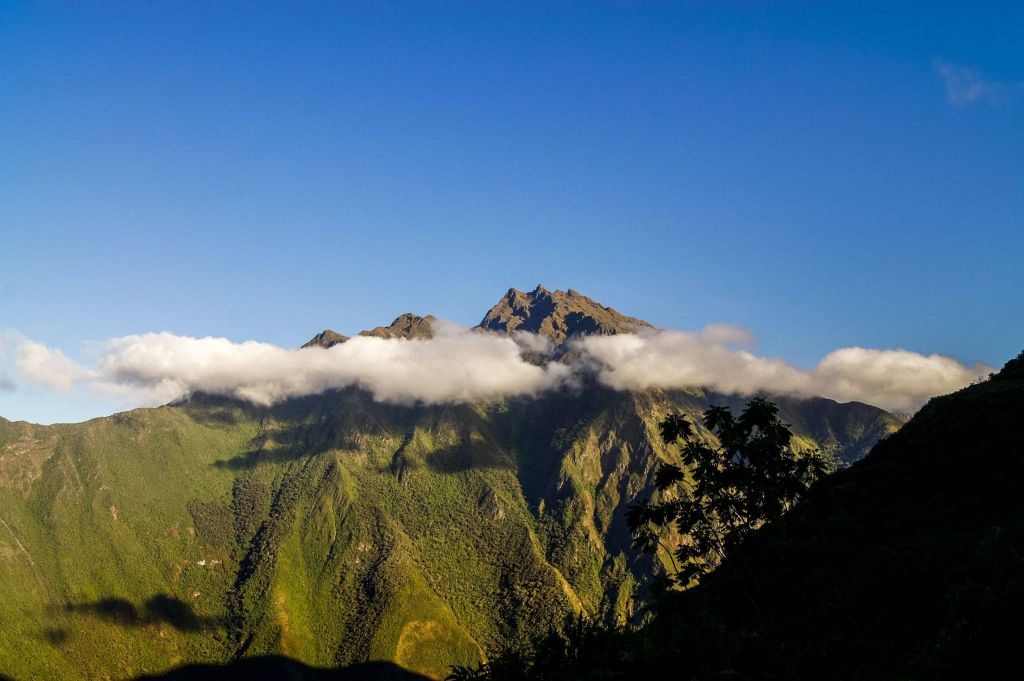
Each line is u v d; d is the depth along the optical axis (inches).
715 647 1972.2
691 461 2349.9
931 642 2000.5
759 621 2265.0
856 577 2370.8
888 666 2005.4
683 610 2271.2
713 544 2363.4
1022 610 1900.8
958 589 2151.8
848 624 2203.5
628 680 1914.4
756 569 2373.3
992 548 2304.4
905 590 2279.8
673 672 1903.3
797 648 2124.8
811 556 2460.6
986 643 1868.8
